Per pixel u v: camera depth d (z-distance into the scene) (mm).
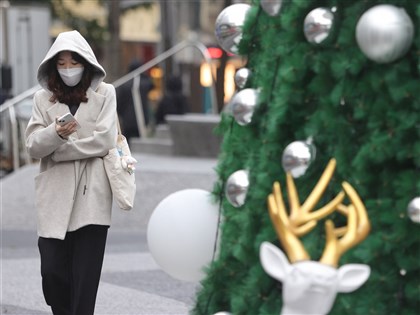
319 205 9711
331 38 9602
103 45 80000
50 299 15812
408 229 9531
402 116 9438
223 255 10594
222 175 10922
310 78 10000
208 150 38688
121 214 30641
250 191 10242
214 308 10805
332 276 8414
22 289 21391
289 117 10039
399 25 9180
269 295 10078
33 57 63562
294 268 8469
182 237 11656
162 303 20094
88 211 15281
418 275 9703
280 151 10070
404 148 9500
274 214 8906
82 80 15406
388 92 9508
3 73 53688
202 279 11000
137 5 80438
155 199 30641
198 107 78875
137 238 29188
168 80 51781
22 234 29766
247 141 10570
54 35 84562
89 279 15406
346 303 9500
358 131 9758
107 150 15312
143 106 45656
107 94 15484
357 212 8945
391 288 9719
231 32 10812
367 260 9461
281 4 10031
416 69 9445
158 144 41406
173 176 30703
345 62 9547
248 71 10938
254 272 10055
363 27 9273
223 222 10719
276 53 10117
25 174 31453
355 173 9609
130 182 15375
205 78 64938
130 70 45781
